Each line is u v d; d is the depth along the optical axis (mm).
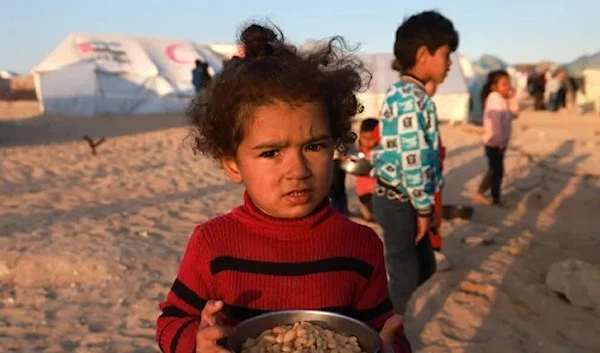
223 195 9336
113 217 7602
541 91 30656
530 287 5168
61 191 9320
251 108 1541
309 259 1685
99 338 4273
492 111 8438
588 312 4672
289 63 1590
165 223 7438
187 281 1725
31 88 47344
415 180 3160
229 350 1411
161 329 1687
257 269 1675
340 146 1788
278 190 1577
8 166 11781
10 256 5641
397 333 1706
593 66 29875
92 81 27234
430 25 3164
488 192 9734
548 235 7000
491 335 4348
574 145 15148
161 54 29609
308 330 1478
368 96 21047
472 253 6195
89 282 5336
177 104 28609
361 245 1748
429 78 3250
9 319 4574
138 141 16531
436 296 5016
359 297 1762
